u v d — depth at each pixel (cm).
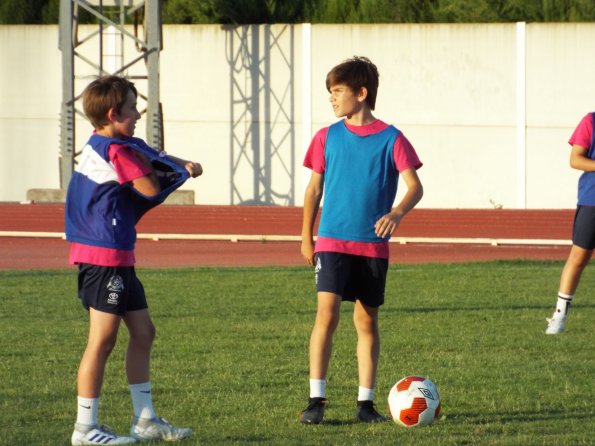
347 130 1703
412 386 1658
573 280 2631
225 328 2716
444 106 8212
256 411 1764
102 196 1501
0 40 8644
